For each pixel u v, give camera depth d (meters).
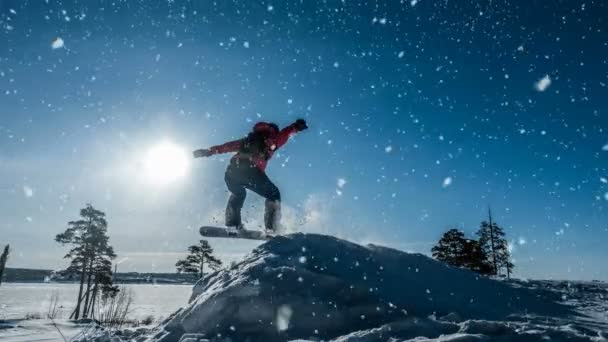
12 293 83.00
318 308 2.98
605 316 3.47
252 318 2.95
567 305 3.89
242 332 2.89
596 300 4.58
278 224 4.64
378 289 3.26
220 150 4.73
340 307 3.01
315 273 3.24
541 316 3.29
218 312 3.00
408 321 2.70
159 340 2.95
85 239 27.27
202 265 34.38
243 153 4.67
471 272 4.14
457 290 3.56
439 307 3.18
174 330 3.03
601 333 2.54
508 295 3.71
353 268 3.57
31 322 7.79
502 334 2.44
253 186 4.70
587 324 3.05
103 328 4.23
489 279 4.08
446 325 2.68
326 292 3.11
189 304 3.40
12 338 5.39
